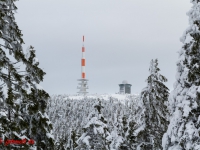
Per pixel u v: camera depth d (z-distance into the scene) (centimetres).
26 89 1100
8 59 1007
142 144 2486
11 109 1012
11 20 1054
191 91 1633
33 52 1798
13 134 1009
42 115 1661
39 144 1755
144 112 2508
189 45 1670
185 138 1573
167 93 2533
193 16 1712
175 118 1667
